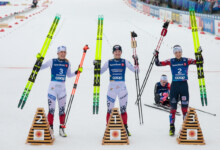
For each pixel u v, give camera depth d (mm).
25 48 23016
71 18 40312
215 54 21906
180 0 37938
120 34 29188
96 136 7699
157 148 6855
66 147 6902
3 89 12664
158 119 9133
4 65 17922
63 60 7750
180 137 7168
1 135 7609
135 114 9617
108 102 7742
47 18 40094
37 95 11781
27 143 7094
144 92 12547
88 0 61719
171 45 24594
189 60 7898
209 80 14914
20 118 9047
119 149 6793
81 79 14656
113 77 7684
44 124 7082
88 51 21750
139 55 21062
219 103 10953
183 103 7891
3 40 26000
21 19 39094
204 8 33500
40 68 7730
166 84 10734
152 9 45000
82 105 10547
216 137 7609
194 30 7969
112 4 56906
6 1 66688
